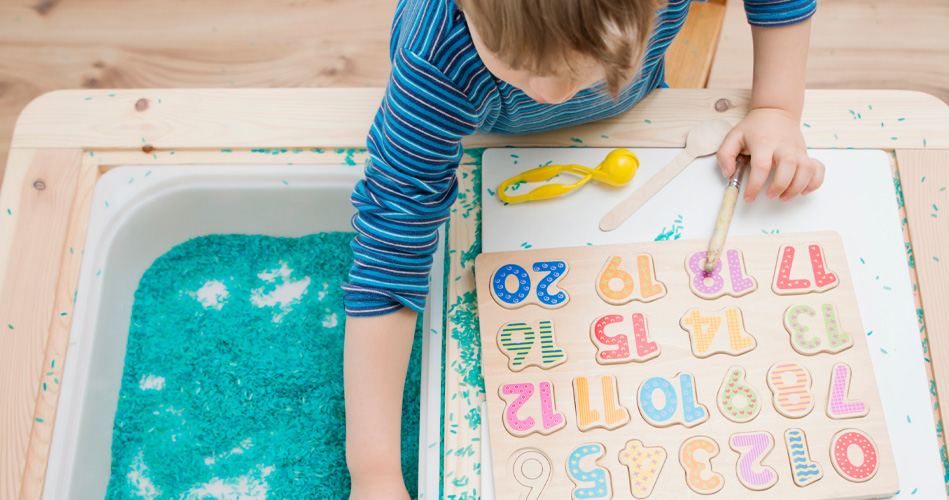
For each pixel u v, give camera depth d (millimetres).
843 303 792
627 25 494
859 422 742
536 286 804
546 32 492
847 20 1658
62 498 806
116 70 1657
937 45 1637
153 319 963
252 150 931
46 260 877
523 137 903
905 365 783
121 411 915
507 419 750
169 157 929
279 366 944
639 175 880
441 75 675
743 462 725
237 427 921
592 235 845
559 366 771
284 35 1680
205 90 963
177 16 1698
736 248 821
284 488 890
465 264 851
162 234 979
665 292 801
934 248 835
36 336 845
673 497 714
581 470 726
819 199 861
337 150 928
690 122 911
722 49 1630
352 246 790
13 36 1685
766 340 777
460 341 810
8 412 814
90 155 931
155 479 898
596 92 826
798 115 880
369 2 1704
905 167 879
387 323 770
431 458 767
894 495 730
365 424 764
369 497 765
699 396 753
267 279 1008
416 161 715
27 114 946
